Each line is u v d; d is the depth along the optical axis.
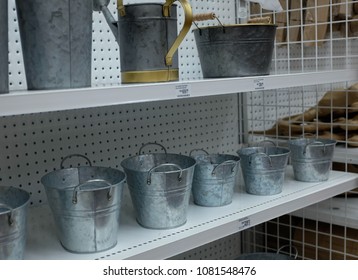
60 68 1.01
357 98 1.95
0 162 1.37
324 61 2.54
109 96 1.03
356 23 2.42
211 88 1.22
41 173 1.45
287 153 1.54
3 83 0.92
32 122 1.42
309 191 1.56
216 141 1.94
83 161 1.53
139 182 1.20
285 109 2.31
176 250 1.17
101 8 1.26
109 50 1.56
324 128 2.02
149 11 1.16
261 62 1.35
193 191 1.43
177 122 1.79
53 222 1.32
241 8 1.92
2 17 0.90
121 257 1.08
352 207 1.92
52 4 0.98
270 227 2.14
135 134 1.66
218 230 1.26
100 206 1.07
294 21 2.12
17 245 0.98
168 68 1.19
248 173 1.53
